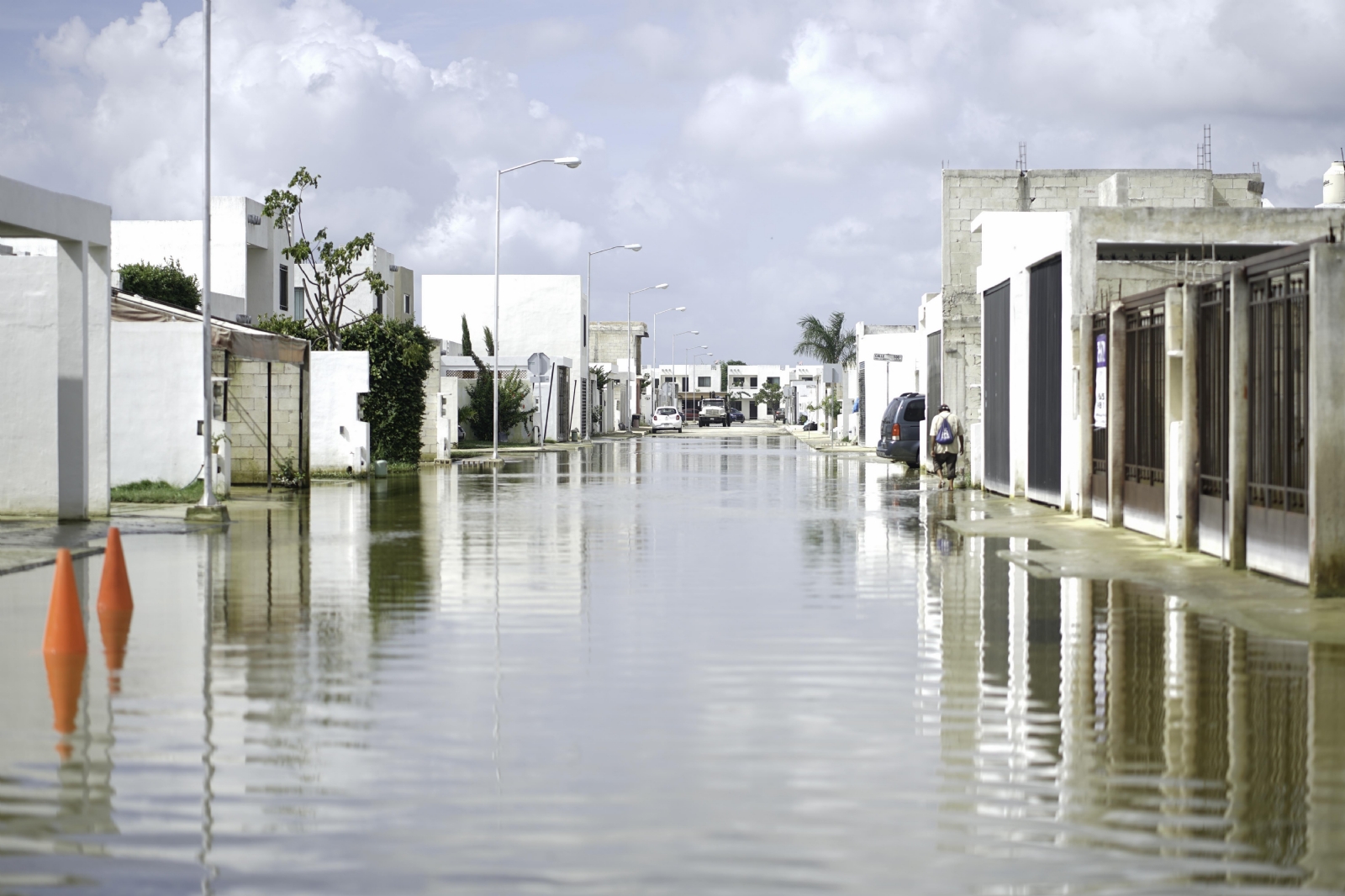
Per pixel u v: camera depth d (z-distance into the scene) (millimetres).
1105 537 21000
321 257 45312
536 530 22578
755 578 16344
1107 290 25016
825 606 14070
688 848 6379
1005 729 8711
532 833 6598
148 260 56938
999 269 31844
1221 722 8883
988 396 33719
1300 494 14984
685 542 20672
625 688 9969
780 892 5812
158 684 10039
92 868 6125
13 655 11195
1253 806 7039
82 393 23203
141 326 30203
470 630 12461
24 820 6805
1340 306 13719
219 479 29797
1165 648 11586
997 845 6430
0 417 23734
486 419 67438
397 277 75062
